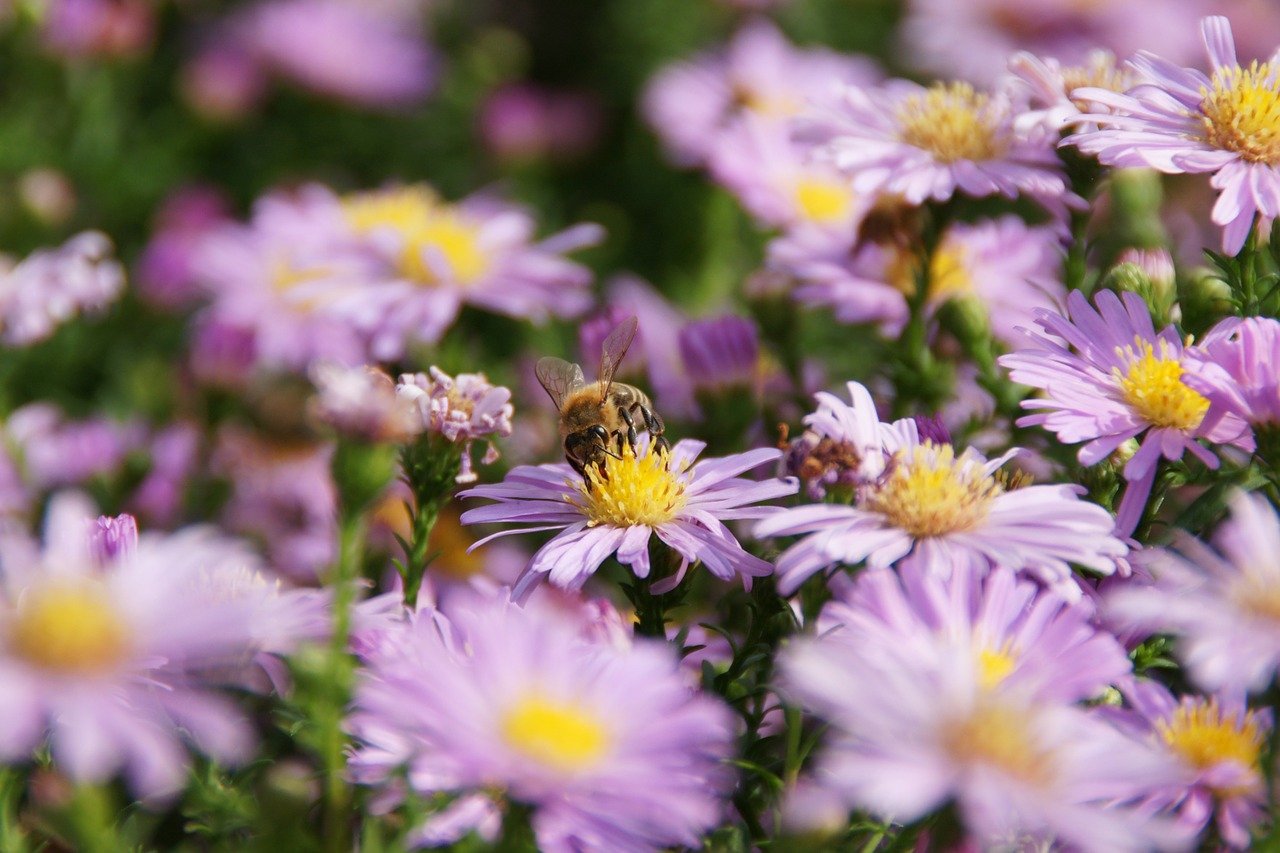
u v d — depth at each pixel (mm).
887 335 344
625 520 268
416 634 247
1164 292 289
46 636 225
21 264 374
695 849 247
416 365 362
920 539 250
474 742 224
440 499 278
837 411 262
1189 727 245
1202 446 263
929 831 235
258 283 391
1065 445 283
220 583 257
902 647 231
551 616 259
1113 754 221
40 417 366
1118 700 255
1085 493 257
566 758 226
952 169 308
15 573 232
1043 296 341
